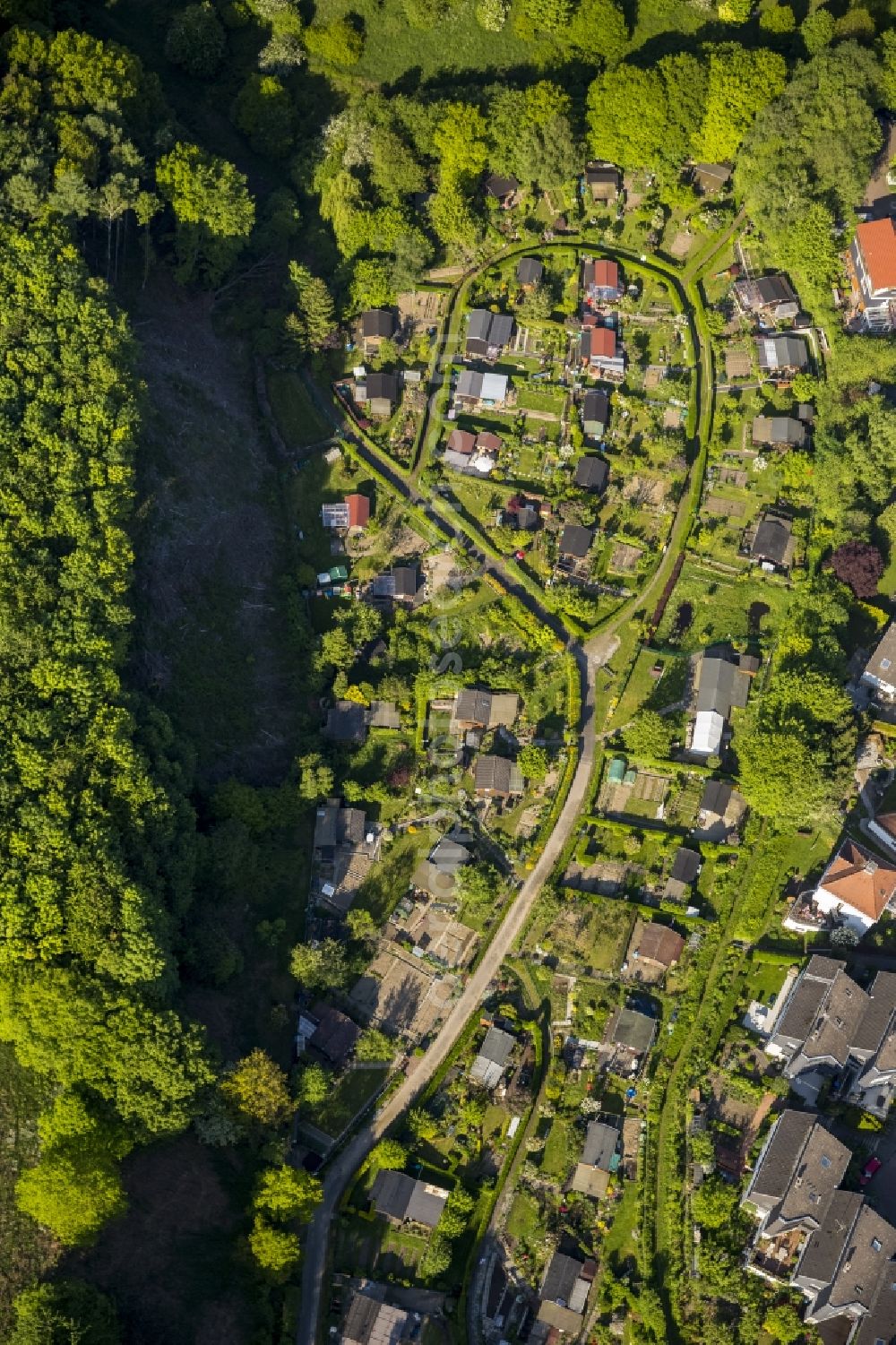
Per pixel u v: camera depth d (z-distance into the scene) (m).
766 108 178.38
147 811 142.62
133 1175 136.38
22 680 144.12
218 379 177.25
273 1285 138.25
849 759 155.75
